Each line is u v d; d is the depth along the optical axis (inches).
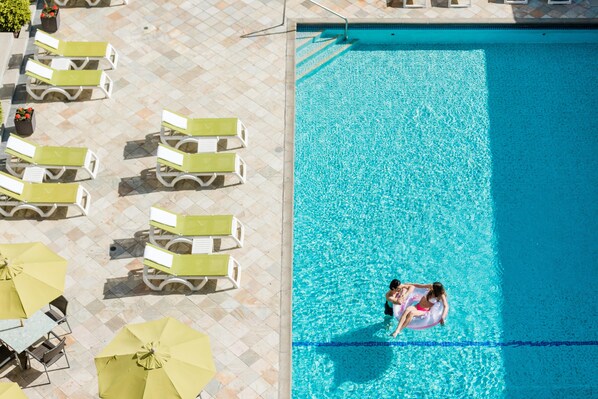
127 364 539.8
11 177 685.3
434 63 847.1
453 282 683.4
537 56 853.2
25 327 593.3
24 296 576.7
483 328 655.8
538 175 756.0
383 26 856.3
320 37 861.2
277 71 811.4
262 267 665.6
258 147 747.4
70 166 711.7
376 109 807.1
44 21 834.2
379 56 855.7
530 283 684.1
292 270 670.5
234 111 776.3
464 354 640.4
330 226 719.7
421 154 770.8
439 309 626.8
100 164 736.3
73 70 781.9
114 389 536.4
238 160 720.3
